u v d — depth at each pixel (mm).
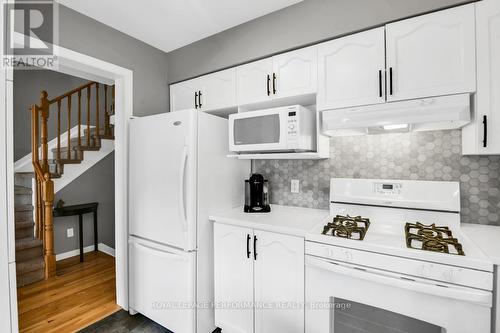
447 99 1237
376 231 1393
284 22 1704
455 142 1484
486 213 1425
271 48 1755
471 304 1008
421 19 1301
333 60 1535
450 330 1044
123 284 2031
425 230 1304
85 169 3324
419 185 1497
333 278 1296
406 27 1333
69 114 3115
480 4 1189
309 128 1691
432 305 1073
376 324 1251
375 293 1187
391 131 1577
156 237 1765
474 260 986
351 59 1480
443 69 1252
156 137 1762
